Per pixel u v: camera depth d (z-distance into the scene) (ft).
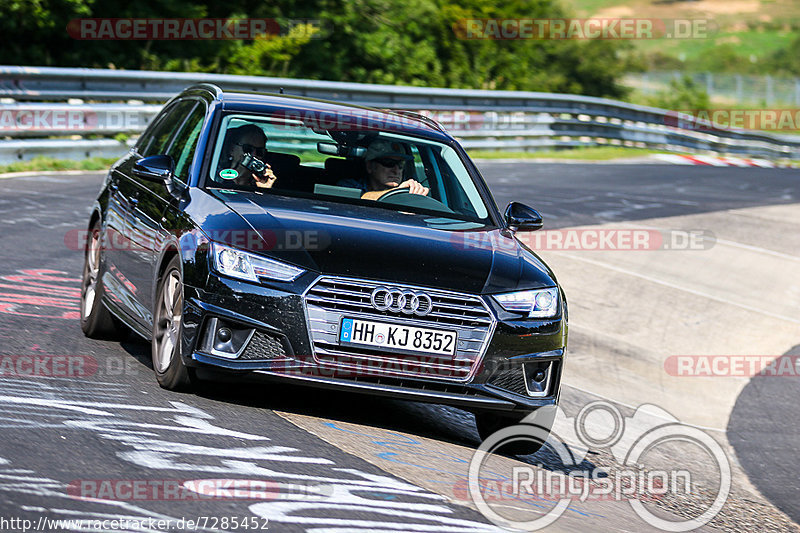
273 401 58.13
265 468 43.09
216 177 61.21
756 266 150.92
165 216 59.62
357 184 63.62
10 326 69.46
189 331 53.26
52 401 50.11
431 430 61.62
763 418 91.40
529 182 207.92
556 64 508.12
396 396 53.98
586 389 92.27
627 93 533.55
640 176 241.14
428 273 54.65
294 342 52.47
